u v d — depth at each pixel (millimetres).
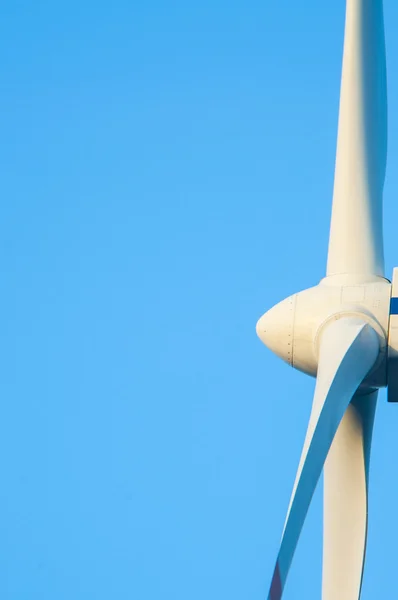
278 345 62281
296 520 53250
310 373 62438
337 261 64250
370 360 60062
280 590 50594
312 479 55188
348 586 62344
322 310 61812
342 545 62750
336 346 59812
